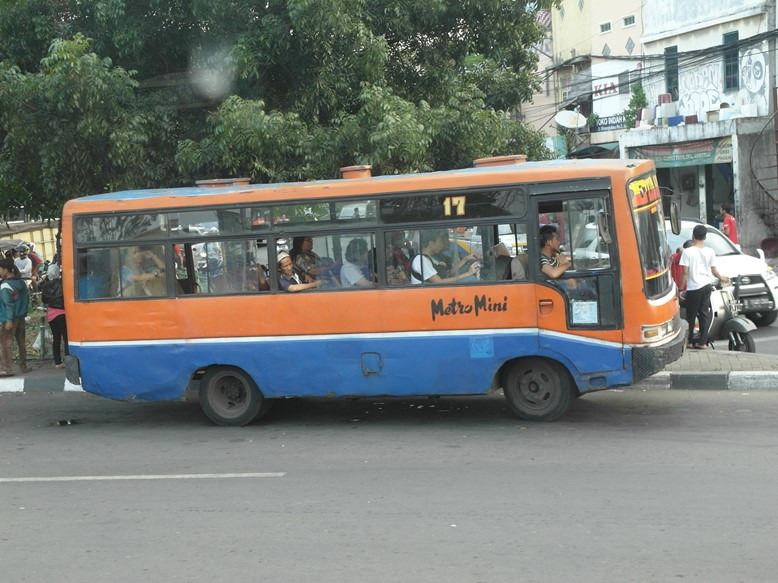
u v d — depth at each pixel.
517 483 7.25
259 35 13.52
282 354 9.88
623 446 8.30
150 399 10.34
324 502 7.01
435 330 9.45
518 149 15.65
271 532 6.32
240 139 12.70
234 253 10.02
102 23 13.45
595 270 9.04
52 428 10.91
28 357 15.53
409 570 5.42
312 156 13.09
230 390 10.33
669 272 9.86
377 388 9.67
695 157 26.67
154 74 14.63
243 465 8.45
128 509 7.11
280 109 14.28
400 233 9.54
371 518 6.52
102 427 10.84
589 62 35.53
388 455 8.52
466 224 9.37
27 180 15.28
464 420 9.94
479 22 15.63
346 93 14.35
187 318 10.11
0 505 7.41
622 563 5.36
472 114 14.32
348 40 13.84
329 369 9.77
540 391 9.47
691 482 7.01
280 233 9.87
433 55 15.59
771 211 25.31
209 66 13.73
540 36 16.31
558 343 9.16
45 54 14.12
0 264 13.87
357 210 9.64
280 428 10.14
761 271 15.23
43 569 5.78
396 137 12.73
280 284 9.89
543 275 9.17
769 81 25.67
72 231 10.38
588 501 6.65
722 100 27.59
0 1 13.56
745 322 12.58
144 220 10.21
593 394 10.91
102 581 5.50
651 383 11.05
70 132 13.14
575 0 36.06
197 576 5.51
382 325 9.58
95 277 10.37
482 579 5.21
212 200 10.05
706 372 10.90
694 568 5.23
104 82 12.68
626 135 29.20
